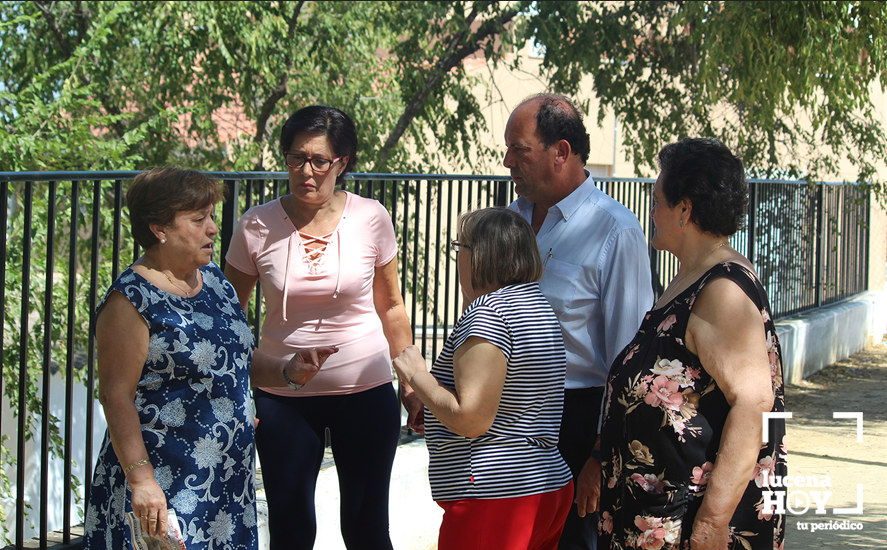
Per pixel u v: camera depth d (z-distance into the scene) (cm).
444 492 230
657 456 199
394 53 1141
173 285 216
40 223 639
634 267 269
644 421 200
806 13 745
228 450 219
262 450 271
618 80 1011
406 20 1087
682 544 196
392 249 283
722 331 190
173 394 211
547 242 279
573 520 285
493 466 223
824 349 910
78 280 680
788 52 777
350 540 278
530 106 276
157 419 209
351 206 275
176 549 204
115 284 208
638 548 202
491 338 218
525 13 1028
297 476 269
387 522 281
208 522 215
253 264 274
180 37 912
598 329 277
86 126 832
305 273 265
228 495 221
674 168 207
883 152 920
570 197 278
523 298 229
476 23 1245
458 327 229
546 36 978
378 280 287
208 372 215
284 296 265
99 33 904
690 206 205
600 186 561
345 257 268
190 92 1092
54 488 698
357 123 1165
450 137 1178
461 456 228
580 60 970
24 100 864
